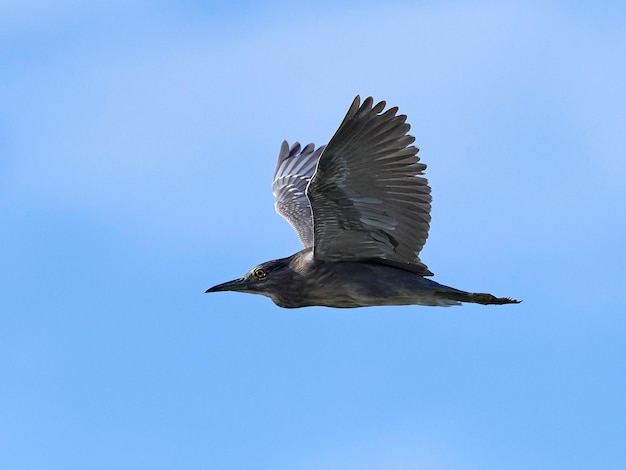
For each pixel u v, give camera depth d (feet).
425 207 43.83
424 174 43.45
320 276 45.98
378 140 42.80
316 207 44.42
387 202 44.04
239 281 47.44
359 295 45.65
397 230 44.50
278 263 47.29
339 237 45.14
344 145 42.63
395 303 45.75
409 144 43.14
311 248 47.50
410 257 44.98
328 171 43.27
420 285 44.83
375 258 45.47
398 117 42.78
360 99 42.16
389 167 43.34
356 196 44.04
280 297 47.03
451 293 44.60
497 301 44.37
